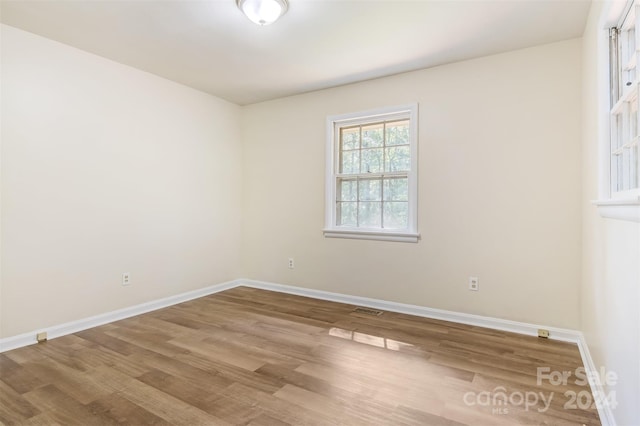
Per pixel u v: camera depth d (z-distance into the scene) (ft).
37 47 8.69
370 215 11.97
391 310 11.30
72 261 9.41
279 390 6.36
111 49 9.50
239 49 9.43
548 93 8.98
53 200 9.02
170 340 8.78
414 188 10.84
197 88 12.75
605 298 5.71
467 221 10.08
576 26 8.09
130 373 7.00
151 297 11.43
